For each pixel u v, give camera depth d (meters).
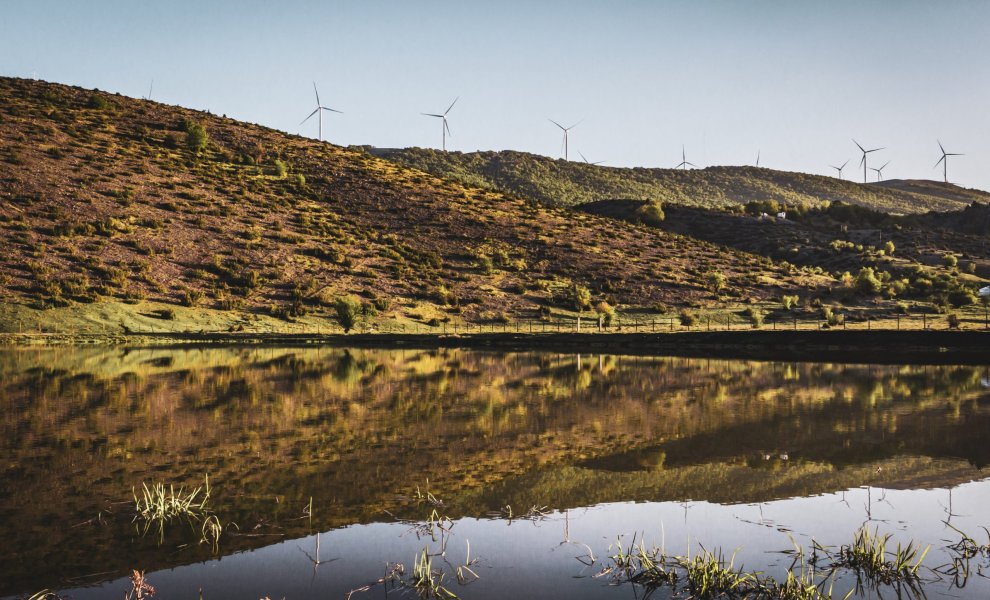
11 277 75.12
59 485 16.84
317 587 11.09
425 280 97.50
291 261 94.44
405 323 83.56
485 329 83.75
